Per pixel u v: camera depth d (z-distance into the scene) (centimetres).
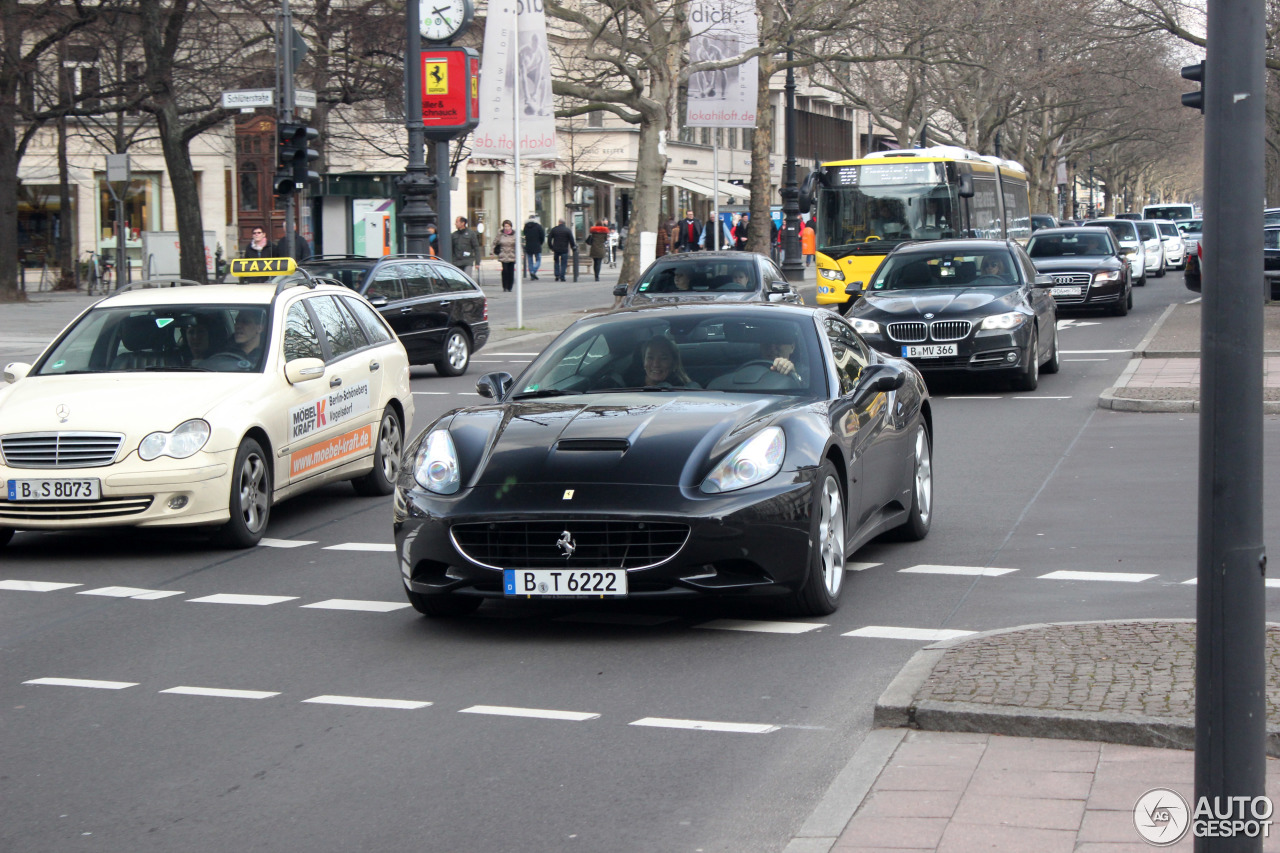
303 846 675
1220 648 512
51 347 1566
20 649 1068
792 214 6919
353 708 898
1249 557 509
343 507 1705
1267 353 2991
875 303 2678
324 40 5591
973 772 716
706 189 9900
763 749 798
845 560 1145
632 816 701
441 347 3266
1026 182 6259
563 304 5600
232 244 8325
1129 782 690
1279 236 4459
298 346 1611
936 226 4497
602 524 1019
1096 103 9956
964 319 2573
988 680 834
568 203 10056
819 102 13725
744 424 1083
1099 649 895
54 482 1361
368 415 1745
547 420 1116
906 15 4925
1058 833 634
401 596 1228
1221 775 513
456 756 799
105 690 952
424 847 670
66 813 725
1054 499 1602
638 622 1101
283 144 3450
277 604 1205
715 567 1022
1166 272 8075
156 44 4725
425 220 3906
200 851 672
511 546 1032
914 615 1099
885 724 795
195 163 8181
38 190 7919
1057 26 5109
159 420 1388
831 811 676
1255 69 506
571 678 952
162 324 1568
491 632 1085
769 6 5212
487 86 4278
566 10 4847
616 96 4894
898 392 1342
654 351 1236
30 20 5331
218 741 837
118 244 6016
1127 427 2150
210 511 1395
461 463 1083
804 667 962
